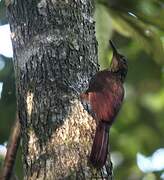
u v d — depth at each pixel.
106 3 14.59
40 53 10.68
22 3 11.18
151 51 15.64
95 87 10.73
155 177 20.91
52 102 10.28
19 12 11.16
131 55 19.39
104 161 9.88
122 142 21.27
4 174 11.39
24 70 10.71
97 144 9.97
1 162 14.47
